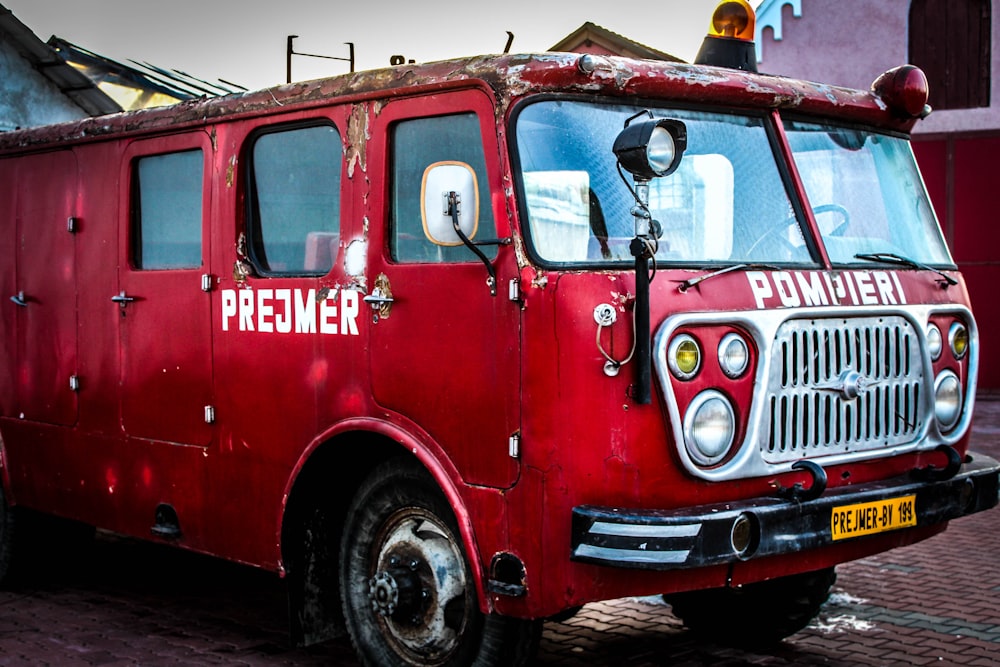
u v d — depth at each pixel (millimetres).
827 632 5773
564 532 4043
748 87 4621
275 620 6141
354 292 4766
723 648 5543
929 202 5453
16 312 6625
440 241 4309
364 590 4848
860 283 4660
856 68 15062
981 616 6020
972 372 5047
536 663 5320
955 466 4691
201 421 5488
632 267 4137
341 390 4832
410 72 4566
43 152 6453
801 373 4340
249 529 5270
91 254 6113
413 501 4633
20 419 6605
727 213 4543
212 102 5449
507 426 4180
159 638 5793
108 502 6051
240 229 5316
